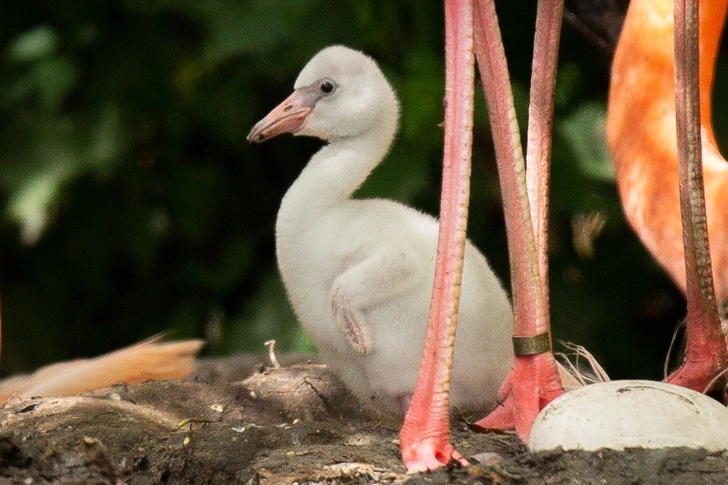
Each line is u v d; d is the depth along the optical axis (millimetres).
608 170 9008
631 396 4617
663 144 5758
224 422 5660
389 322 5797
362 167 6234
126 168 10438
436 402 4582
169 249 10781
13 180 9914
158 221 10508
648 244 5820
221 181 10586
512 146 4805
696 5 5059
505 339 5914
